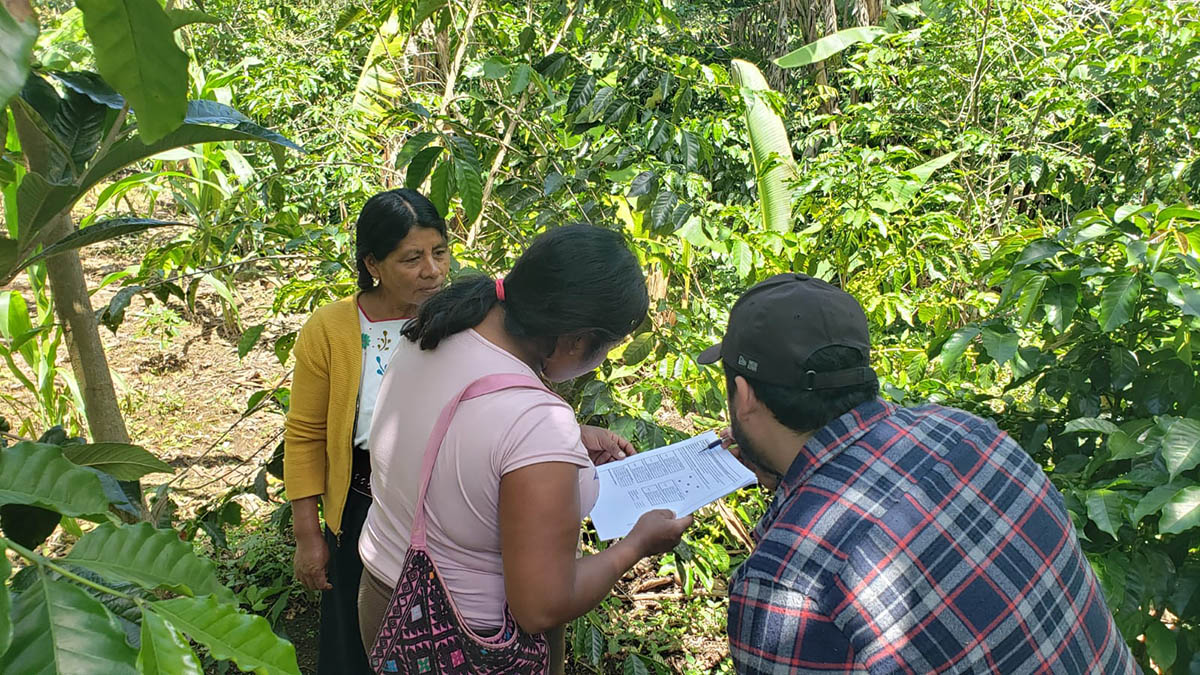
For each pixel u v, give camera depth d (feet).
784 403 3.58
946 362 6.48
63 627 2.23
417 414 4.40
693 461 5.29
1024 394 11.28
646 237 8.93
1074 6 19.31
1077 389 6.32
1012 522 3.46
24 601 2.27
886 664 3.18
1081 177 16.51
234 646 2.46
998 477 3.56
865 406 3.66
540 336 4.33
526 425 4.09
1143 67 14.06
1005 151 17.62
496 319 4.45
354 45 19.07
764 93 11.09
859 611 3.20
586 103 8.25
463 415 4.20
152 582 2.83
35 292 11.31
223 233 10.20
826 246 13.12
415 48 13.61
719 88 9.36
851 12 25.48
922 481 3.43
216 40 23.06
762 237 11.19
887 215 12.96
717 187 17.92
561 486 4.08
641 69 8.99
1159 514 5.82
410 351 4.63
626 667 7.58
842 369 3.55
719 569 8.86
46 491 2.98
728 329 3.80
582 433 5.97
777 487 3.99
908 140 19.85
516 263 4.40
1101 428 5.66
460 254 8.79
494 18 11.31
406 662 4.33
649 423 7.26
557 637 5.35
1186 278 5.64
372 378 6.05
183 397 14.98
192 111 4.82
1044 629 3.36
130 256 22.03
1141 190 14.14
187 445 13.24
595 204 8.13
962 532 3.36
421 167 7.23
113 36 1.90
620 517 4.93
